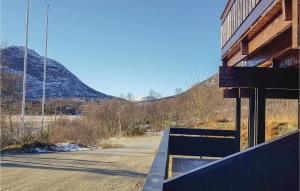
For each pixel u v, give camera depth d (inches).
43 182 557.6
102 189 507.2
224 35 376.2
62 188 515.2
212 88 1761.8
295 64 254.7
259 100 287.9
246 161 108.0
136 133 1653.5
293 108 1029.8
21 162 773.9
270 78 286.7
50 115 1893.5
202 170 104.7
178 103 1908.2
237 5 297.0
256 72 288.2
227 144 396.8
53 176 608.4
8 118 1122.0
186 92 1833.2
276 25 202.7
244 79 288.5
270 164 108.3
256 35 255.4
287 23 179.5
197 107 1707.7
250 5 245.6
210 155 395.9
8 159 820.0
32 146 1003.3
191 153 395.9
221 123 1210.6
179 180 102.6
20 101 1169.4
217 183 105.6
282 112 1014.4
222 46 391.9
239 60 321.4
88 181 565.6
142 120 1841.8
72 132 1198.9
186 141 397.4
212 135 398.3
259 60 287.7
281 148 109.0
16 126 1050.7
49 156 882.8
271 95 393.7
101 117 1779.0
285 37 217.0
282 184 108.3
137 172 651.5
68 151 1005.2
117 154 939.3
